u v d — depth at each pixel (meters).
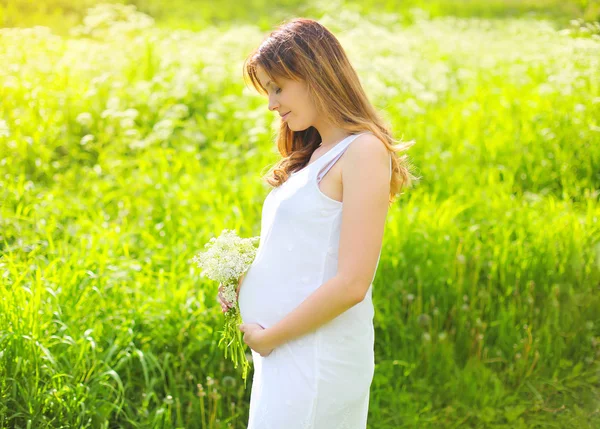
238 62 7.16
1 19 7.34
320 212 1.96
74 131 5.54
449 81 7.29
